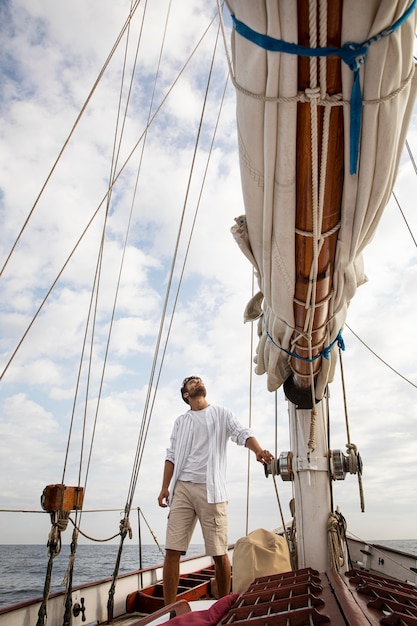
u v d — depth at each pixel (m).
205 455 3.70
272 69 1.58
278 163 1.80
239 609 1.85
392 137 1.71
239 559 3.53
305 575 2.35
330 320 2.61
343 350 3.33
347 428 3.49
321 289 2.25
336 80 1.58
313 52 1.49
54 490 3.12
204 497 3.58
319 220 1.86
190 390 3.96
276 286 2.28
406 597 1.87
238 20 1.57
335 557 3.16
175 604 2.22
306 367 3.08
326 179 1.81
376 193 1.85
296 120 1.68
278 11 1.48
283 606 1.82
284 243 2.04
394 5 1.42
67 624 3.22
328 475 3.41
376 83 1.57
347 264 2.16
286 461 3.49
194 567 5.94
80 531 3.38
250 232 2.20
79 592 3.61
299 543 3.32
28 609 3.16
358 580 2.20
